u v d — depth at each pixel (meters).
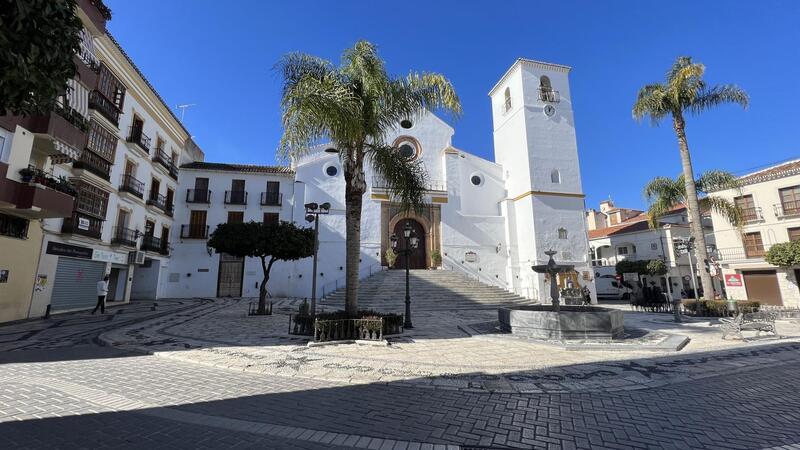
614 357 7.66
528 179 28.09
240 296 25.77
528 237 27.80
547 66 30.31
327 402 4.85
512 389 5.46
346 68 10.16
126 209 19.89
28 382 5.55
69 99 13.10
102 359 7.33
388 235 27.81
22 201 11.70
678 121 17.83
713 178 19.20
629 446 3.62
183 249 25.95
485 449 3.55
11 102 3.68
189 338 9.66
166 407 4.57
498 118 32.97
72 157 13.53
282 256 15.33
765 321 10.73
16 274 13.07
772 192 23.45
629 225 37.03
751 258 23.94
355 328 9.35
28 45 3.21
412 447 3.56
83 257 16.77
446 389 5.48
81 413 4.30
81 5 13.58
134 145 19.98
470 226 28.80
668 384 5.79
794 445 3.61
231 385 5.58
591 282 27.08
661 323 13.88
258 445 3.53
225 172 27.22
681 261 31.78
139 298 23.55
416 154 29.88
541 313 9.93
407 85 10.66
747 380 6.00
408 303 12.28
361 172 10.48
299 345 8.72
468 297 23.58
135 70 19.53
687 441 3.73
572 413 4.52
